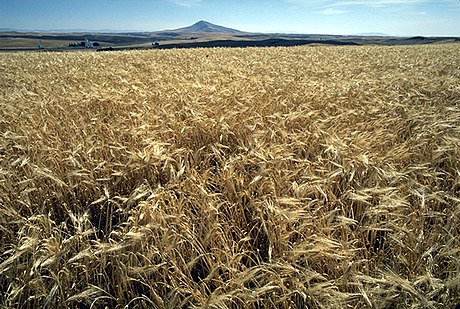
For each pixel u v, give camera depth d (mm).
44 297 2277
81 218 2619
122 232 2762
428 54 17344
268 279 2178
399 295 2139
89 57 18031
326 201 2967
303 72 10273
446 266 2418
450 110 5012
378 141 3980
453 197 2750
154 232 2508
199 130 4777
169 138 4551
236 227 2893
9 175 3410
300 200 2807
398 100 5832
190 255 2656
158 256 2479
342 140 3754
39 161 3637
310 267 2225
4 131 5043
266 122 4996
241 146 4352
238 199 3062
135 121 4867
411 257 2346
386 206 2555
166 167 3600
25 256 2543
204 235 2779
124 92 6645
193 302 2248
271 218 2576
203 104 5516
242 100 5746
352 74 9781
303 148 3967
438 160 3562
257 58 16141
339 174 3211
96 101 6441
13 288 2191
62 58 17484
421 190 2773
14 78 10367
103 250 2281
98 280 2445
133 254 2299
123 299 2316
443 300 2084
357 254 2525
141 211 2674
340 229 2619
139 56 18422
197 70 11219
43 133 4551
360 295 2012
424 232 2715
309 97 6066
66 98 6613
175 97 6141
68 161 3668
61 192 3469
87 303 2410
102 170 3621
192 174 3242
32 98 6750
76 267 2383
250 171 3609
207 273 2656
